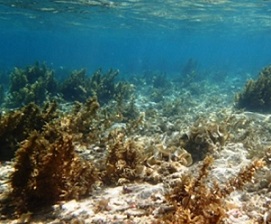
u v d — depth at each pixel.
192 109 18.12
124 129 10.67
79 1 26.56
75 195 5.80
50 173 5.61
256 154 8.09
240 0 25.81
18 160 5.75
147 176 6.54
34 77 23.17
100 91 20.11
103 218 4.90
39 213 5.39
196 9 30.69
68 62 83.62
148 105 19.33
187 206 4.23
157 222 4.35
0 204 5.71
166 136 10.09
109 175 6.52
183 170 6.75
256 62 79.31
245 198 5.63
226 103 20.56
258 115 14.03
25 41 103.25
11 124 8.46
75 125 8.65
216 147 8.45
